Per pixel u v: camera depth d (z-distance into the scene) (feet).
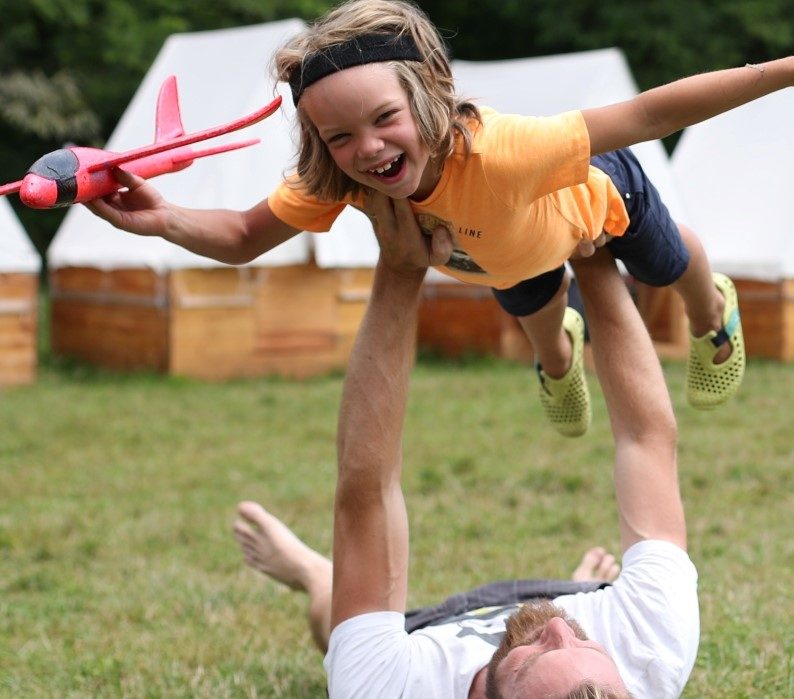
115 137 88.28
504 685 15.15
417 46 17.44
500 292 23.82
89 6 139.74
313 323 83.20
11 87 128.36
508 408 66.44
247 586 33.45
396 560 18.26
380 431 18.25
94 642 28.73
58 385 78.07
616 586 17.95
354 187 18.61
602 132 17.98
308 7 142.20
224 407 69.00
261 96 79.00
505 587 20.86
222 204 75.56
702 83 17.65
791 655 25.44
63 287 87.61
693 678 24.25
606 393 19.76
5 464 53.57
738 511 41.01
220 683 25.11
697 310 24.63
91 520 42.70
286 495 46.26
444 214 18.52
